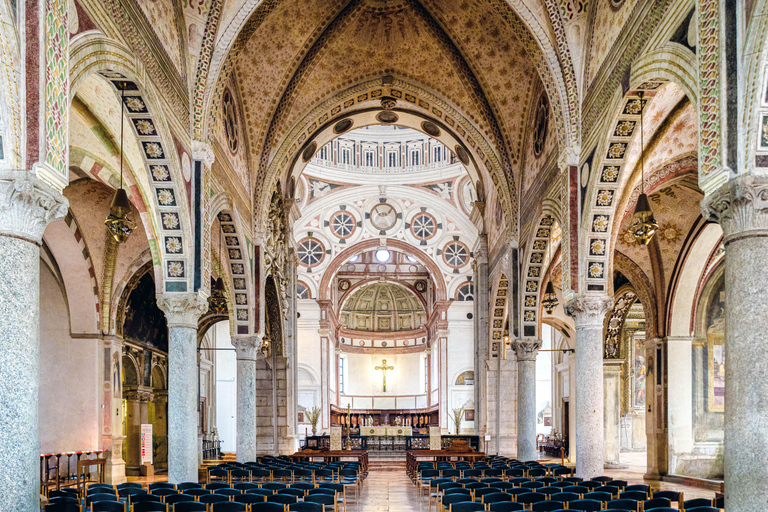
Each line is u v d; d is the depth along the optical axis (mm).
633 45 11164
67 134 7699
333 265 41781
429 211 41750
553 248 21984
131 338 22312
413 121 24516
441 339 41406
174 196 13055
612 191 13305
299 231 41688
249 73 18766
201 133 14078
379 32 19734
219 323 37406
